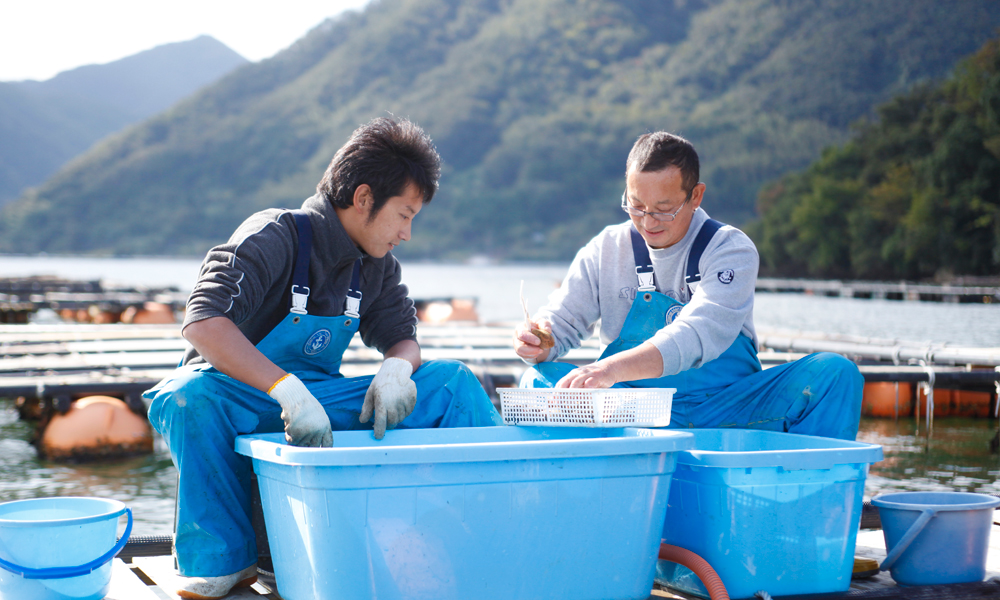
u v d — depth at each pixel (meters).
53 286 19.05
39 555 1.77
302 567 1.73
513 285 36.75
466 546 1.69
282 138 164.62
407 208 2.17
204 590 1.97
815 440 2.15
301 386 1.90
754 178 133.38
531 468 1.71
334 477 1.62
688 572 2.00
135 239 149.62
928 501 2.26
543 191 144.62
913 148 51.44
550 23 178.12
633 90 162.25
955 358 6.36
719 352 2.34
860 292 32.38
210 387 1.99
